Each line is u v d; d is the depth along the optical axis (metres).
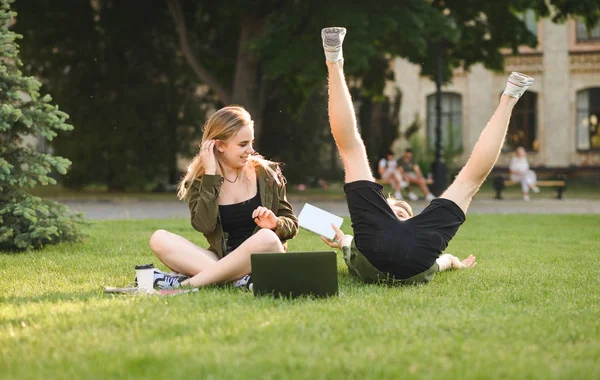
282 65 17.81
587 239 9.67
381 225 4.87
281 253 4.24
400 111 34.88
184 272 4.89
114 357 2.85
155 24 23.61
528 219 13.70
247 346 3.00
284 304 3.98
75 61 23.69
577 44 34.19
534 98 34.78
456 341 3.14
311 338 3.18
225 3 20.12
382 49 20.73
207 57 23.98
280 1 19.97
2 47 7.69
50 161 7.75
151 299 4.11
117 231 9.92
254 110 21.20
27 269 5.89
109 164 24.48
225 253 4.93
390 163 22.09
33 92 7.78
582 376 2.62
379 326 3.41
